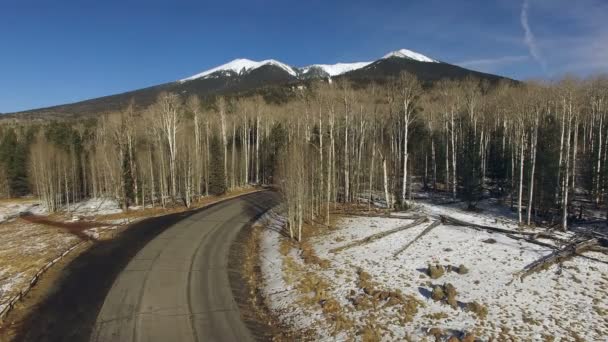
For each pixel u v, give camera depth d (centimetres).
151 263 3069
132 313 2203
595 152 4978
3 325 2058
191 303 2344
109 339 1925
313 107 5406
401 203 4584
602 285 2394
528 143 4881
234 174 7456
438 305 2181
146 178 6228
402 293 2333
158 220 4734
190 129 7900
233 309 2275
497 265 2730
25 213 6078
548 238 3281
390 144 5478
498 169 5912
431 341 1838
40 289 2545
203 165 6962
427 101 7412
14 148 8544
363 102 5666
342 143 5872
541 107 4028
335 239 3541
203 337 1950
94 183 7238
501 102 6144
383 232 3519
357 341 1866
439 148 7225
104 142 7162
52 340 1920
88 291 2511
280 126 8431
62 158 6919
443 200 5181
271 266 2991
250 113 8588
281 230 4069
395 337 1889
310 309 2220
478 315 2058
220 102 8356
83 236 3972
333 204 5188
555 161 4128
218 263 3089
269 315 2220
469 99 5972
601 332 1898
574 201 4688
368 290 2353
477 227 3612
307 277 2661
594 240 3100
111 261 3125
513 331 1906
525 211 4375
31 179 7356
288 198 3697
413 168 7294
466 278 2541
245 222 4569
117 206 5950
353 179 5319
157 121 6084
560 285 2409
